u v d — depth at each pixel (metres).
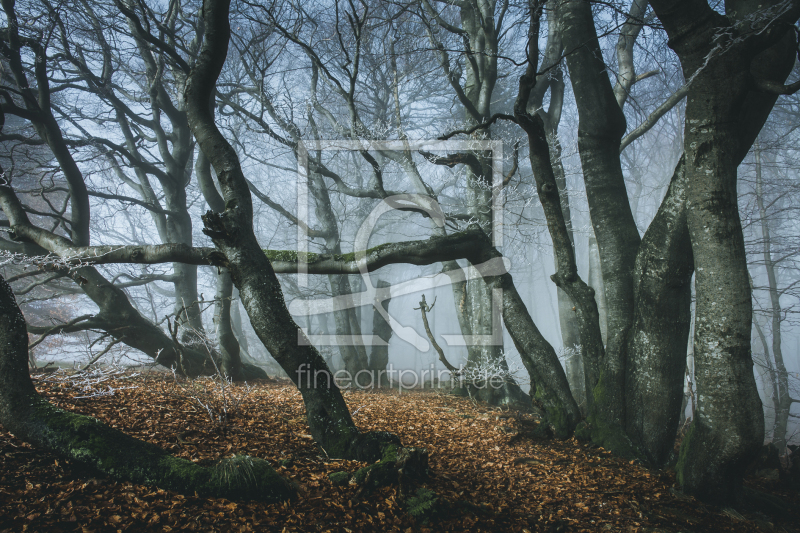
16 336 4.04
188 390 8.61
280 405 8.57
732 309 5.55
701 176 5.71
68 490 3.60
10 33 10.51
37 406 3.92
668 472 6.57
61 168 11.65
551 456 6.94
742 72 5.41
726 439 5.49
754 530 5.21
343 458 5.20
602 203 8.15
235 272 5.43
